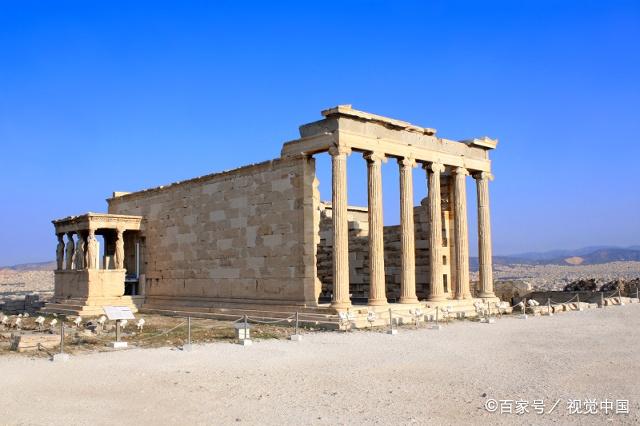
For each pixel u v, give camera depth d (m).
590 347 25.12
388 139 36.19
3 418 14.39
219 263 41.66
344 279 33.69
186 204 45.03
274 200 37.75
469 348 24.91
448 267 44.22
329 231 47.47
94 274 44.88
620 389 17.14
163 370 20.14
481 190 43.06
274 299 37.28
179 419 14.33
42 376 19.22
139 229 48.28
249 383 18.12
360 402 15.86
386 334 29.67
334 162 33.81
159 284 47.06
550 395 16.50
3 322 36.59
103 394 16.80
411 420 14.17
